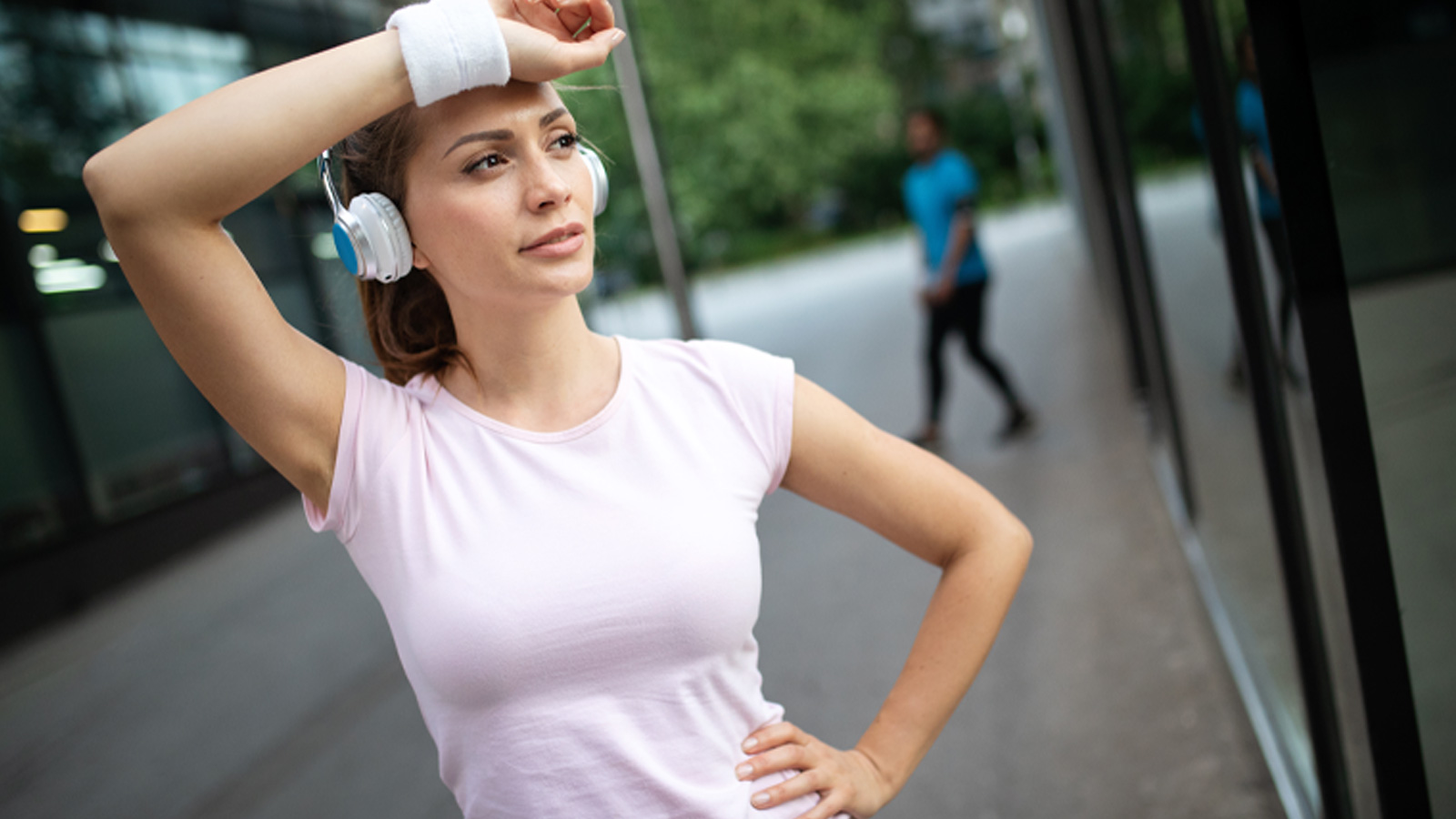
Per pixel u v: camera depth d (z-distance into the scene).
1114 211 4.94
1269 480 1.64
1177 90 2.34
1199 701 2.54
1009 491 4.44
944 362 5.35
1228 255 1.64
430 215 0.98
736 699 1.04
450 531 1.00
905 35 34.91
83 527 6.46
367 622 4.59
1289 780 2.09
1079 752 2.47
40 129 6.87
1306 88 1.16
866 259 23.08
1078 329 7.73
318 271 7.98
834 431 1.10
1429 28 1.13
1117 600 3.20
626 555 0.98
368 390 1.03
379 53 0.91
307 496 1.04
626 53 3.26
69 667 5.02
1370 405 1.21
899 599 3.59
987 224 24.56
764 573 4.11
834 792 1.07
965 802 2.37
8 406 6.29
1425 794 1.31
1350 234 1.18
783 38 29.47
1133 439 4.74
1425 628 1.27
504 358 1.04
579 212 1.00
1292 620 1.67
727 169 28.22
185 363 0.95
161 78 7.62
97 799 3.38
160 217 0.89
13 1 6.76
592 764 0.98
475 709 0.99
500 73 0.92
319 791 3.05
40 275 6.72
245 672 4.30
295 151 0.90
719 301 18.59
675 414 1.05
